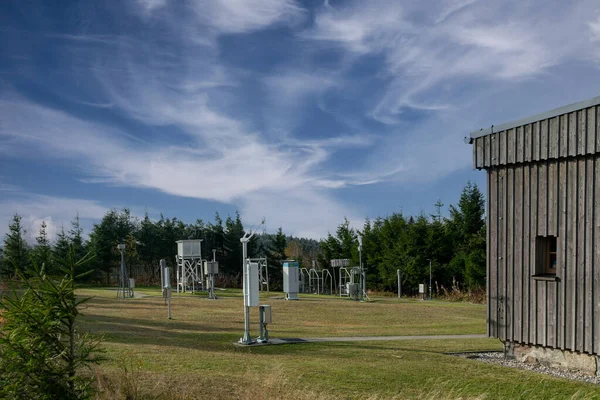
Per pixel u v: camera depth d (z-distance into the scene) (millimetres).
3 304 5738
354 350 14234
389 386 10031
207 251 62812
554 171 12703
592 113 11703
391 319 25000
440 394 9680
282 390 8984
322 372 10883
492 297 14133
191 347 13938
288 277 37188
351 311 28688
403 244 47125
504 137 13852
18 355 5688
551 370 12422
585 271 11898
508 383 10734
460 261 44281
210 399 8250
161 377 9211
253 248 61844
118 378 8461
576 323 12047
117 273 58688
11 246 47031
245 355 13000
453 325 22406
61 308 5902
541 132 12891
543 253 13141
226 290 46844
